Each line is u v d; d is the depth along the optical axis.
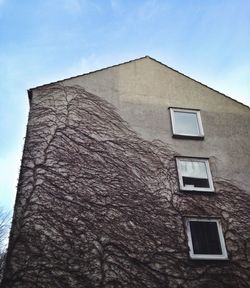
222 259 9.91
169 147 12.12
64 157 10.84
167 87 14.04
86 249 9.25
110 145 11.58
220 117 13.69
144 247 9.66
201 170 11.90
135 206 10.38
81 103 12.48
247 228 10.77
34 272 8.62
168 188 11.04
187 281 9.34
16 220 9.31
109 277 8.96
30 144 10.88
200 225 10.55
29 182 10.05
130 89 13.51
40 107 11.96
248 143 13.10
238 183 11.80
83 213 9.86
